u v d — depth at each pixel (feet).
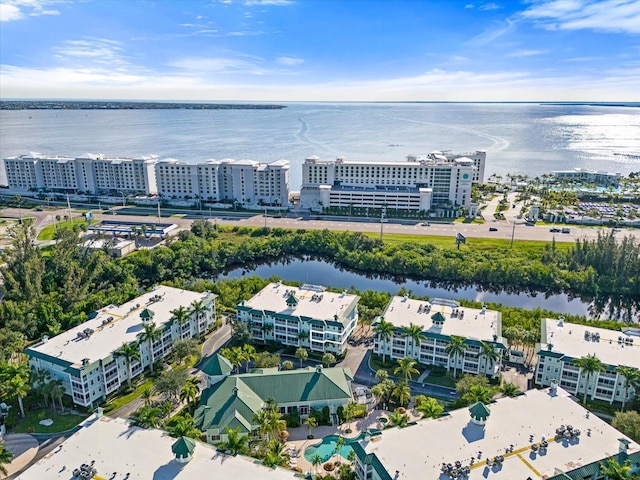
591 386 481.87
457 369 527.81
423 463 340.18
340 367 522.47
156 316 565.53
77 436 363.76
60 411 464.65
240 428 399.24
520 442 360.07
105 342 503.61
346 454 402.93
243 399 430.20
